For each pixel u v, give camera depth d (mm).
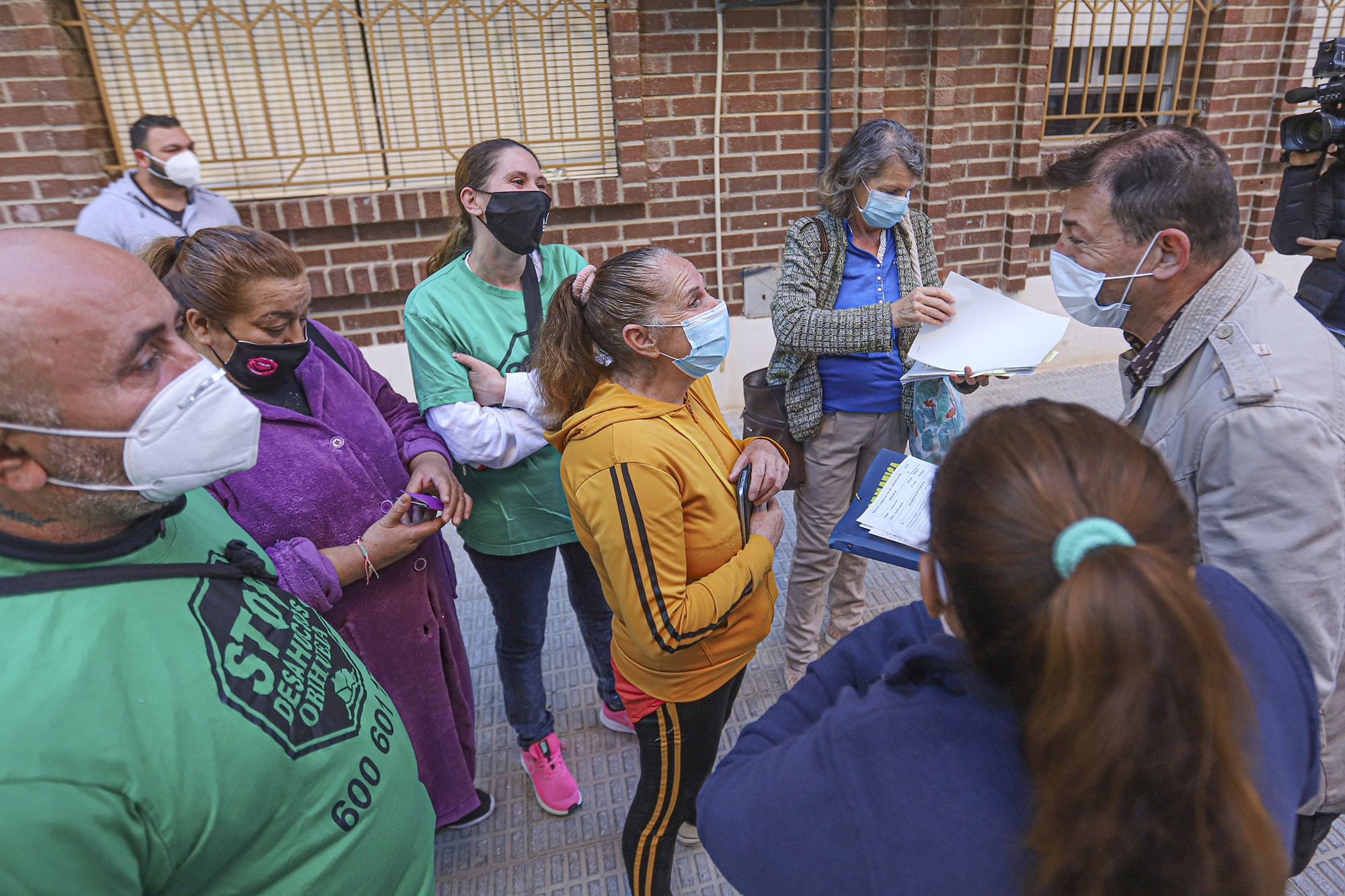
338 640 1102
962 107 3945
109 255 806
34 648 710
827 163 3887
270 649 926
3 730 646
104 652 734
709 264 3982
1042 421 667
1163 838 550
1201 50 4195
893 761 678
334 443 1474
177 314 891
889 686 750
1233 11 4074
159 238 1429
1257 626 816
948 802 646
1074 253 1327
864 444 2307
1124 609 531
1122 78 4223
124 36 3174
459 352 1846
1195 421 1190
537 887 1930
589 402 1437
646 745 1554
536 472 1865
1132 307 1333
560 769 2119
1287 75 4254
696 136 3736
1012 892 609
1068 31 4027
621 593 1318
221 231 1338
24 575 752
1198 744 535
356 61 3398
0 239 752
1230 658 555
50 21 3029
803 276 2195
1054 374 4621
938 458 2172
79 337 746
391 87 3461
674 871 1946
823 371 2254
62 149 3164
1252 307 1182
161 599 833
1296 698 782
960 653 723
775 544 1514
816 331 2107
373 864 952
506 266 1899
